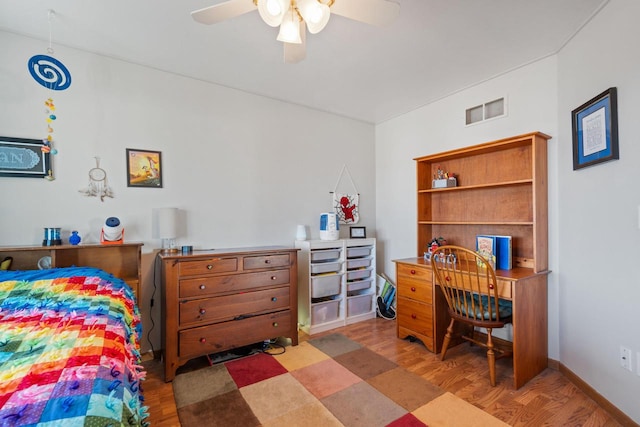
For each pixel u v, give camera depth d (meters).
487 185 2.55
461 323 2.76
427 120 3.37
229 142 2.94
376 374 2.22
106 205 2.38
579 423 1.70
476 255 2.13
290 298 2.69
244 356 2.51
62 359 0.98
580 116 2.04
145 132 2.54
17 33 2.10
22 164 2.10
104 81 2.38
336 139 3.68
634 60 1.61
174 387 2.05
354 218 3.80
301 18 1.52
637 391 1.60
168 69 2.60
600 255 1.88
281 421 1.72
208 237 2.81
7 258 2.00
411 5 1.81
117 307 1.59
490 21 1.97
